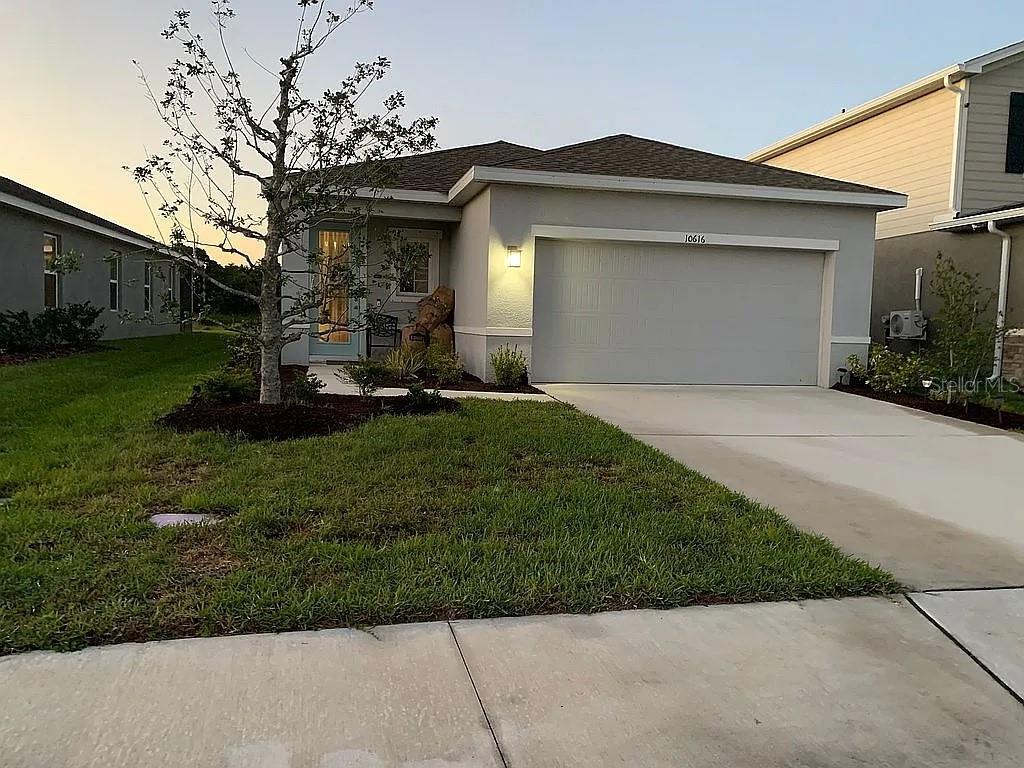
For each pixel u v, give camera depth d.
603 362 10.94
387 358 10.73
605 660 2.76
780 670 2.75
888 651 2.92
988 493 5.36
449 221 12.50
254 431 5.94
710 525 4.17
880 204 11.16
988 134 12.88
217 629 2.82
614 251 10.83
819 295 11.52
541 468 5.30
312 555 3.48
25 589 3.02
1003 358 11.56
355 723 2.31
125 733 2.20
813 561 3.70
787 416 8.59
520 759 2.19
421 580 3.25
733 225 10.97
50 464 4.94
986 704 2.59
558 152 11.81
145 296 21.11
